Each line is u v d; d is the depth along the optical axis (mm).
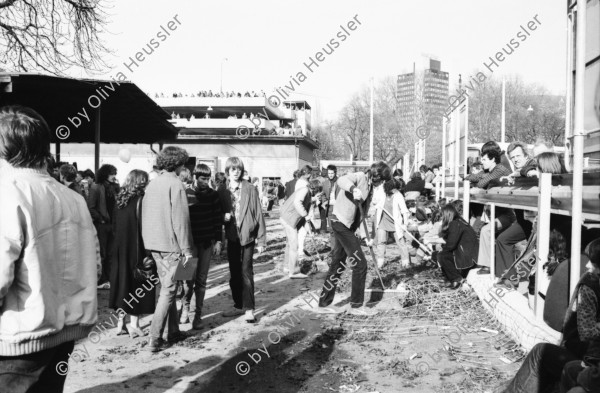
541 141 7102
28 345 2508
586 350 3621
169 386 4734
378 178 7723
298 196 9516
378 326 6523
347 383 4762
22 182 2588
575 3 6246
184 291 6871
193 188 6832
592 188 4629
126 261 6012
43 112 14633
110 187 9297
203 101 57906
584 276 3562
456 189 11719
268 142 47219
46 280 2564
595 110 5316
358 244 7102
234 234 6840
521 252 7473
